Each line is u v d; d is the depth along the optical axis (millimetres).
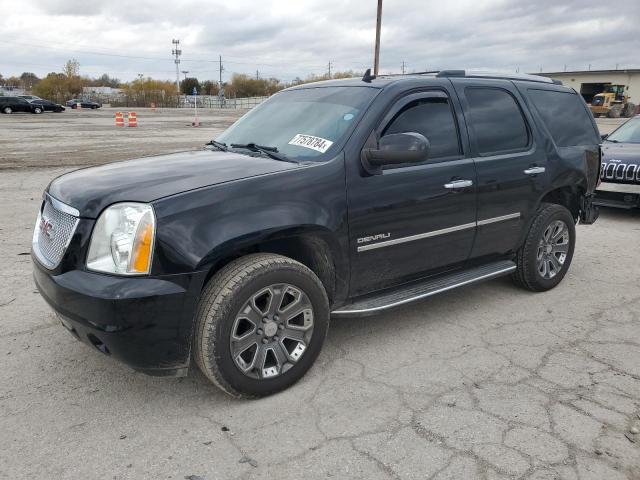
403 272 3867
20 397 3201
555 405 3154
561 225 5039
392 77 4090
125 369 3533
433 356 3768
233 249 2938
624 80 59281
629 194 7934
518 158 4492
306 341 3324
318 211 3244
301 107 4082
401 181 3662
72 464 2633
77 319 2834
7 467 2605
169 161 3658
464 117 4184
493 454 2717
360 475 2568
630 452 2740
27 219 7641
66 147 18156
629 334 4152
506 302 4805
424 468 2615
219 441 2816
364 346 3916
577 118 5301
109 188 3035
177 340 2871
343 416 3041
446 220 3973
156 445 2781
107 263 2820
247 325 3125
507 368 3602
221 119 41438
